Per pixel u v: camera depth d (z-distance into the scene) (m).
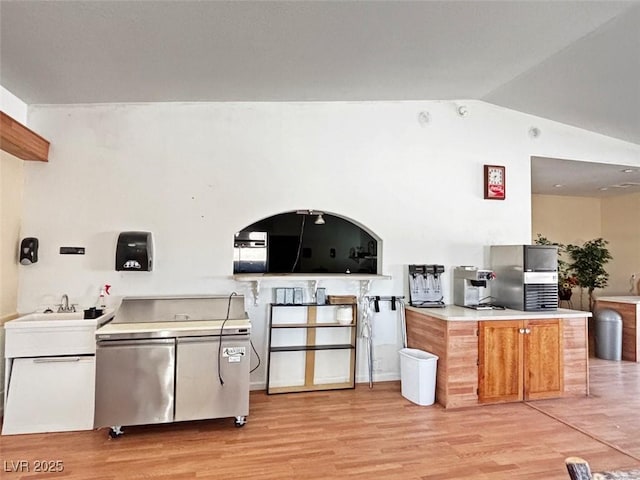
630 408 3.81
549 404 3.91
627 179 6.32
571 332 4.15
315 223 4.73
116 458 2.79
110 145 3.96
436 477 2.59
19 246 3.74
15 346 3.21
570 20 2.95
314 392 4.19
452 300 4.78
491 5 2.70
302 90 4.00
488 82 4.22
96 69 3.18
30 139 3.50
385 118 4.63
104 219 3.93
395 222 4.63
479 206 4.90
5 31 2.55
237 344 3.31
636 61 3.52
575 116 4.90
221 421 3.44
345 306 4.37
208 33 2.73
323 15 2.61
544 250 4.31
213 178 4.16
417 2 2.58
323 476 2.59
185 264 4.07
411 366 3.94
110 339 3.11
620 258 7.55
